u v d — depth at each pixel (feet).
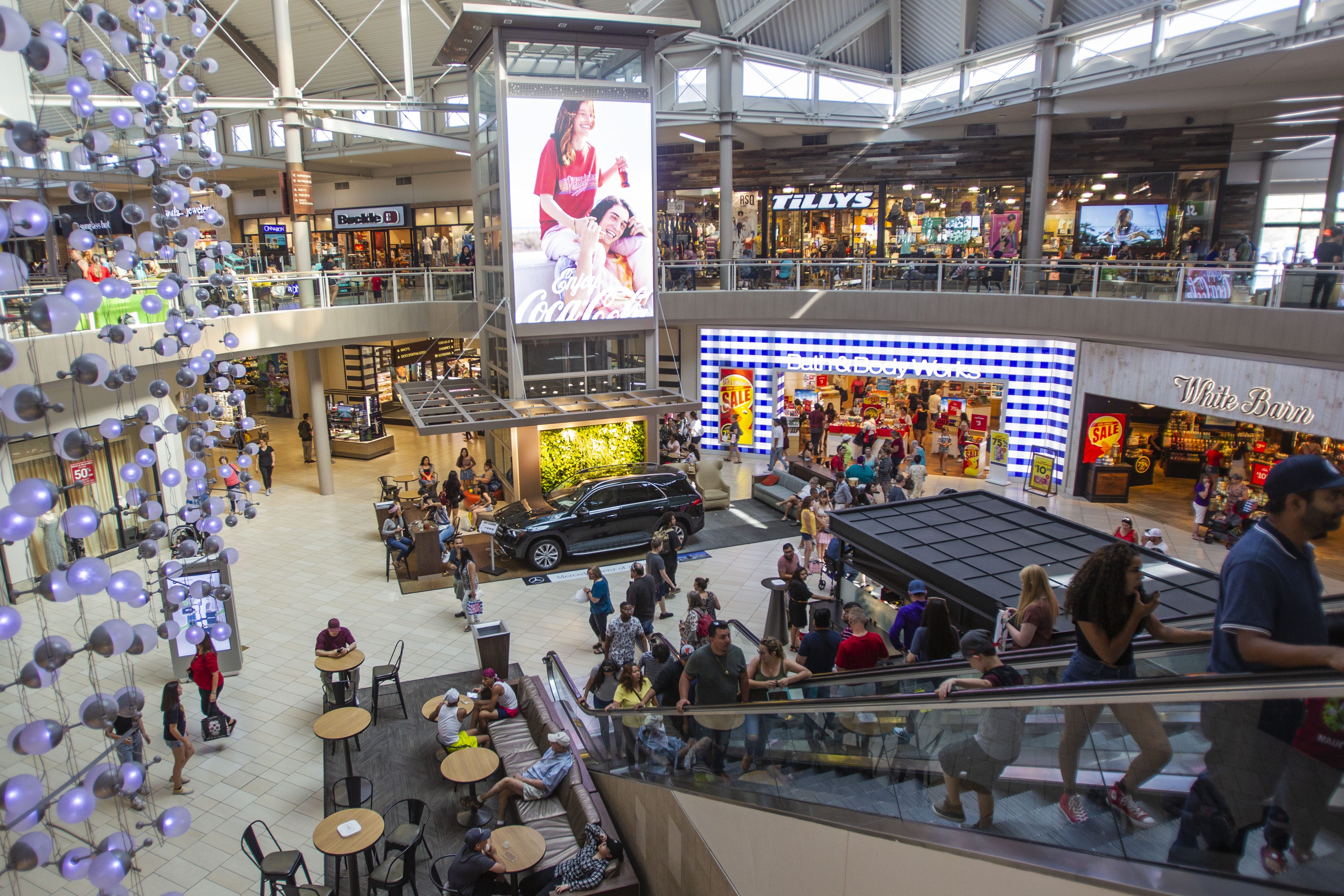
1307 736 7.82
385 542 52.21
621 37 56.75
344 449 83.10
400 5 70.79
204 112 34.01
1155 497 65.31
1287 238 99.25
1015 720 11.50
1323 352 44.75
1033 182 64.90
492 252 62.08
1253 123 74.59
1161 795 9.27
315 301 65.72
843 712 15.72
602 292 59.62
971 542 31.65
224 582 38.83
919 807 13.61
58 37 14.07
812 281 71.00
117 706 15.96
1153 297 55.11
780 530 60.13
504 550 52.70
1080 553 30.71
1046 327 61.57
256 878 26.94
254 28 80.48
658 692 26.32
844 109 76.59
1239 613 9.09
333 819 25.93
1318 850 7.69
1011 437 68.18
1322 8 43.73
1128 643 13.37
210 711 34.30
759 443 78.02
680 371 78.79
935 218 79.51
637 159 58.65
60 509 50.31
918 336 69.97
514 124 55.21
